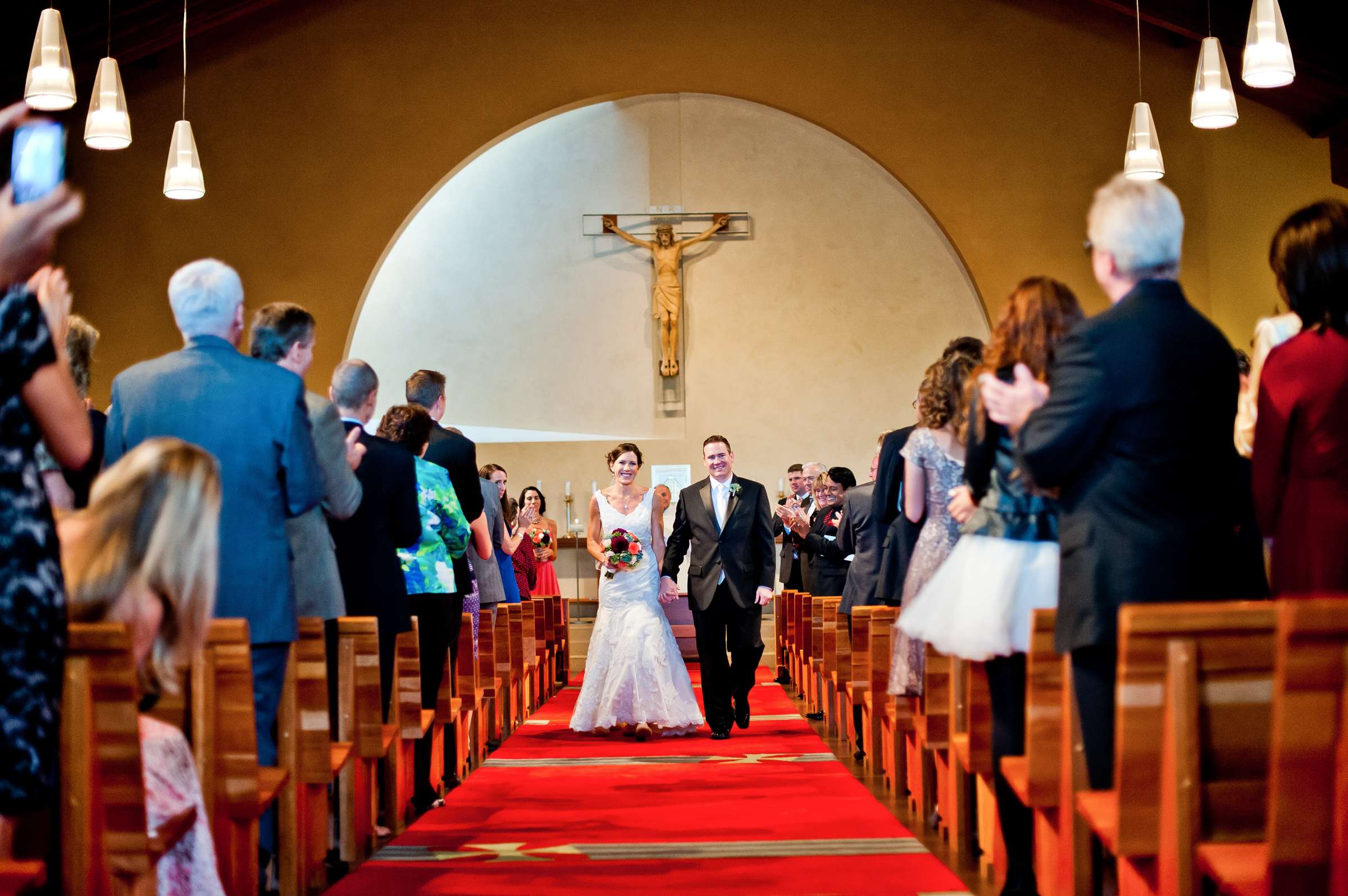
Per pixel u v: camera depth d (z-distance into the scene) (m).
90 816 2.14
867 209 14.06
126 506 2.33
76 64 12.05
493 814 4.75
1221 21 12.26
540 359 14.09
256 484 3.19
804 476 11.13
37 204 2.04
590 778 5.68
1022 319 3.07
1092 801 2.46
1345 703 1.81
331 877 3.73
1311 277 2.75
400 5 13.57
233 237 13.24
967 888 3.41
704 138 14.15
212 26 12.48
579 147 14.16
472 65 13.59
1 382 2.06
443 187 14.09
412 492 4.57
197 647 2.41
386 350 14.02
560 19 13.71
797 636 9.30
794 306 14.10
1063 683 2.79
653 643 7.17
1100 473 2.52
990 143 13.61
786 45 13.76
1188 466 2.49
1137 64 13.50
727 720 7.17
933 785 4.46
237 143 13.32
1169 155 13.41
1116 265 2.63
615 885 3.50
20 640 2.00
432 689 5.11
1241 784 2.08
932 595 3.21
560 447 13.99
